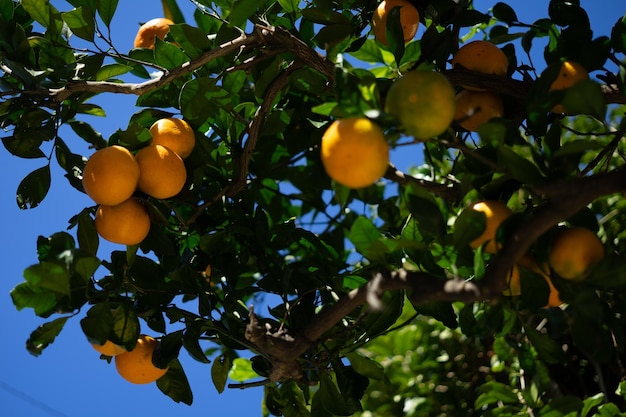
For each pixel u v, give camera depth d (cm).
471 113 290
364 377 306
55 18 312
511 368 412
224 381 322
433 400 466
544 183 230
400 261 292
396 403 473
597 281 233
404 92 216
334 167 215
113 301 288
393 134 221
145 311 306
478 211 241
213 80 306
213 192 343
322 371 303
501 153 235
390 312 290
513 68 330
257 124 315
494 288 211
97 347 296
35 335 268
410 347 490
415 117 215
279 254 372
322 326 253
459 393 464
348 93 226
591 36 302
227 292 317
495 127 231
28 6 308
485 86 286
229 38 331
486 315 259
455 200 284
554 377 416
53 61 317
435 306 290
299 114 366
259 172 362
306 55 307
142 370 301
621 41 298
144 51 343
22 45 302
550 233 241
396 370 484
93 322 275
